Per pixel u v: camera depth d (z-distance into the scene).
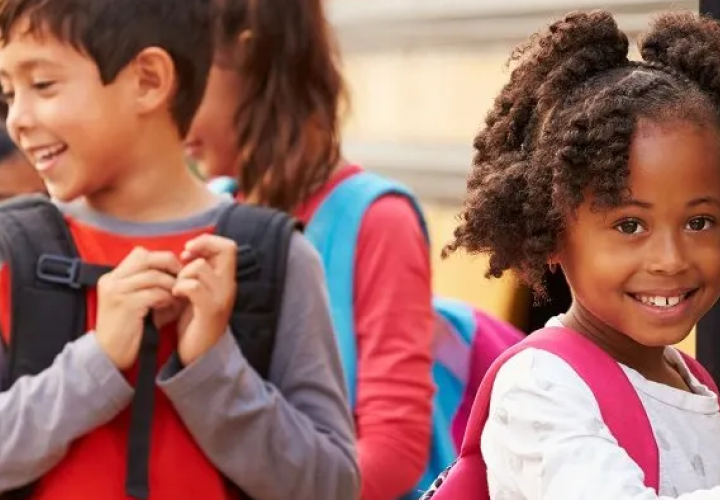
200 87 2.90
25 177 3.66
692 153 2.17
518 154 2.36
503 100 2.43
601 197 2.18
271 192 3.52
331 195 3.50
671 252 2.17
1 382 2.70
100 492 2.65
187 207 2.86
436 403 3.69
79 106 2.72
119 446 2.68
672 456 2.20
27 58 2.72
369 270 3.42
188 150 3.68
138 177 2.81
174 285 2.69
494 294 4.82
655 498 2.04
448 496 2.34
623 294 2.22
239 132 3.56
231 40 3.56
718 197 2.20
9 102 2.82
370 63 8.34
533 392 2.19
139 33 2.77
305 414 2.82
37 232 2.75
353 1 8.41
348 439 2.88
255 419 2.70
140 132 2.79
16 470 2.64
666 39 2.34
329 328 2.90
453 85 7.72
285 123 3.54
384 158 8.16
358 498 2.91
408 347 3.38
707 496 2.03
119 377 2.64
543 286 2.40
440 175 7.77
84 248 2.77
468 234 2.40
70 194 2.75
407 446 3.33
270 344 2.81
